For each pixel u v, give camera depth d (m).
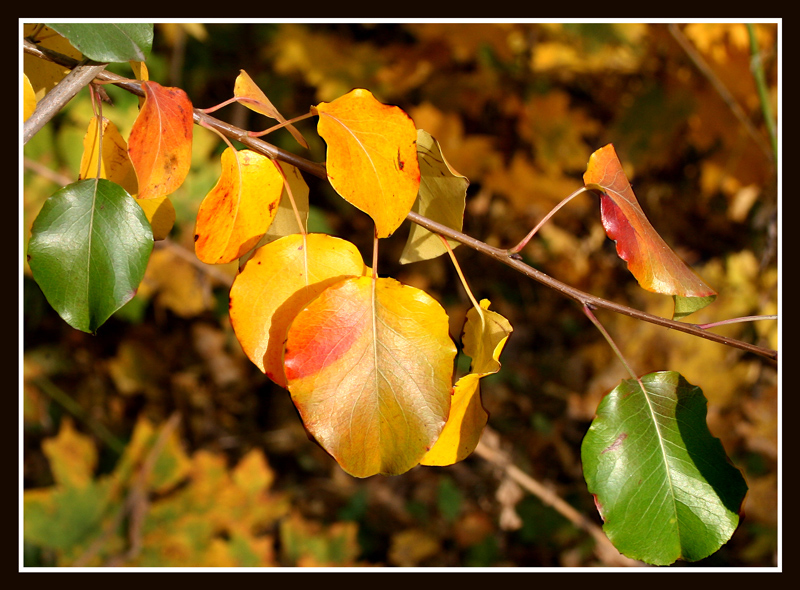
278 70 1.28
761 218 1.47
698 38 1.28
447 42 1.32
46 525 0.95
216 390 1.33
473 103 1.39
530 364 1.46
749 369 1.33
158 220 0.57
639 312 0.56
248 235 0.54
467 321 0.56
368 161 0.52
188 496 1.03
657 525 0.54
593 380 1.44
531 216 1.56
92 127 0.55
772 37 1.26
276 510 1.06
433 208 0.57
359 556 1.15
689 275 0.57
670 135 1.43
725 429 1.29
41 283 0.51
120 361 1.27
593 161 0.56
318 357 0.51
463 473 1.29
